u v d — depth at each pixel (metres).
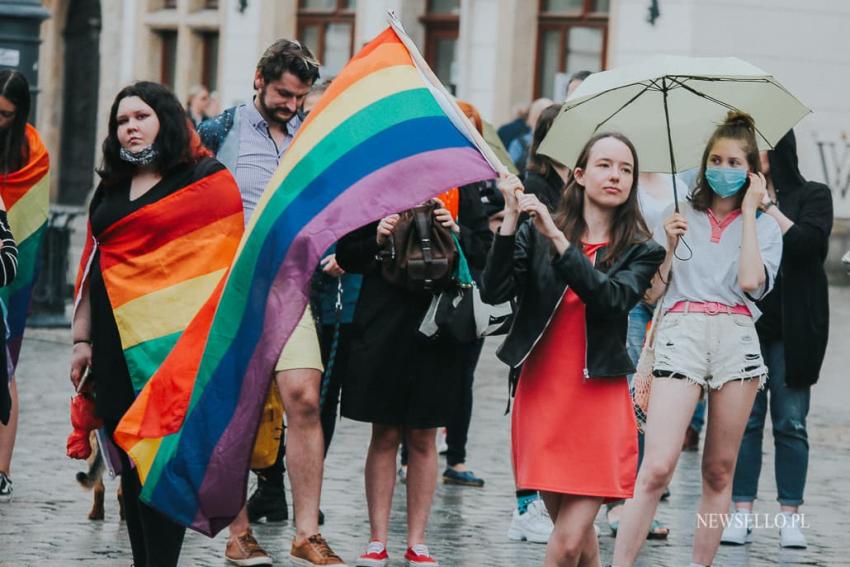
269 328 6.89
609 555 8.62
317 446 7.91
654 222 9.09
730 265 7.79
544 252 6.89
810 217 8.92
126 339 7.05
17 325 9.35
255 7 27.81
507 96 24.69
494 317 8.09
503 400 13.89
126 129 6.98
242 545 8.03
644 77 7.72
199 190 7.06
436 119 7.32
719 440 7.85
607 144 6.87
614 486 6.84
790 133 9.08
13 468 10.12
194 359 6.95
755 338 7.85
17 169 9.27
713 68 7.76
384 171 7.19
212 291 7.02
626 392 6.92
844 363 16.38
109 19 29.98
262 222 7.09
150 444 6.90
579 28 24.41
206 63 29.17
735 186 7.71
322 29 27.27
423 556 8.16
